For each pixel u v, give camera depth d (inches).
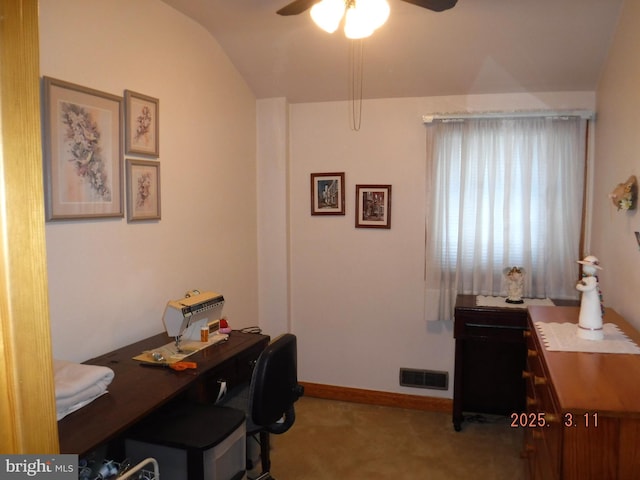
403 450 110.6
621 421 48.3
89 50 78.2
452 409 129.5
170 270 100.0
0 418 22.4
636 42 84.3
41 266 24.1
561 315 87.9
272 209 137.5
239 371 89.0
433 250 125.6
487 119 120.6
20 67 22.8
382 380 136.9
